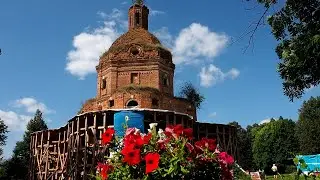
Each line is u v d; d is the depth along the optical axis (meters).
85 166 30.39
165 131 5.23
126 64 40.44
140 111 31.27
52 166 39.44
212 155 5.12
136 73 40.28
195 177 5.02
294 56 9.20
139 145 4.94
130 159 4.79
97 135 33.41
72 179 31.78
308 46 8.55
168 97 39.03
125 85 39.81
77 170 31.44
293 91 10.13
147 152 4.98
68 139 34.19
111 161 5.18
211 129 40.50
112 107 38.12
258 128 80.19
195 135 39.31
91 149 31.70
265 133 73.25
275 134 71.69
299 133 56.75
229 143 40.22
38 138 40.84
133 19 46.12
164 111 32.09
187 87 48.47
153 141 5.07
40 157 39.25
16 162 56.72
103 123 31.80
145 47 40.81
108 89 40.19
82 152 32.91
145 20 46.72
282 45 9.41
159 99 38.09
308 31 8.78
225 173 5.16
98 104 39.88
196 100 48.22
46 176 37.16
